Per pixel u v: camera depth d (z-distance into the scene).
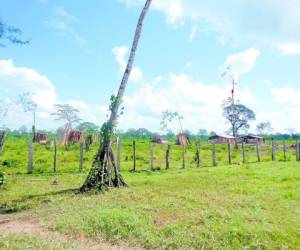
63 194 16.47
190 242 9.79
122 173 25.05
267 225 10.68
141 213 11.95
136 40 19.34
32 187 19.28
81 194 16.23
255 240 9.75
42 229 11.16
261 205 12.80
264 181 17.72
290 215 11.70
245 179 18.53
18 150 40.84
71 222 11.30
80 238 10.27
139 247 9.74
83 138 46.38
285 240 9.80
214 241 9.77
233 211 11.95
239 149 47.97
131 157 35.72
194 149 46.66
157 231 10.48
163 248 9.57
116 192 15.86
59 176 23.55
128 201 13.84
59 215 12.37
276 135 104.44
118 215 11.41
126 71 18.89
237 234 10.07
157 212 12.13
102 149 17.81
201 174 21.06
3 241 9.53
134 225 10.79
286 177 18.53
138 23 19.45
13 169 27.52
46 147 44.16
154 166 29.19
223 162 32.41
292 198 13.96
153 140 61.75
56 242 9.66
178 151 42.50
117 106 18.47
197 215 11.58
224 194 14.68
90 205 13.41
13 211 14.02
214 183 17.47
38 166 29.11
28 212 13.48
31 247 9.12
